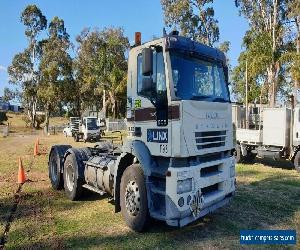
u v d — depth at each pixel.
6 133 45.72
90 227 6.96
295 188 10.67
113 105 59.53
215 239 6.41
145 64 6.13
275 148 16.11
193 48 6.57
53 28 59.53
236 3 40.09
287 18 36.34
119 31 60.28
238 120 18.56
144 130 6.62
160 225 7.05
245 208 8.34
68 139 35.72
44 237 6.41
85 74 61.28
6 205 8.42
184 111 6.01
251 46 33.06
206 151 6.38
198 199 6.13
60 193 9.63
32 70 64.25
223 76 7.21
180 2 41.88
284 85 36.28
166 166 6.25
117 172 7.07
